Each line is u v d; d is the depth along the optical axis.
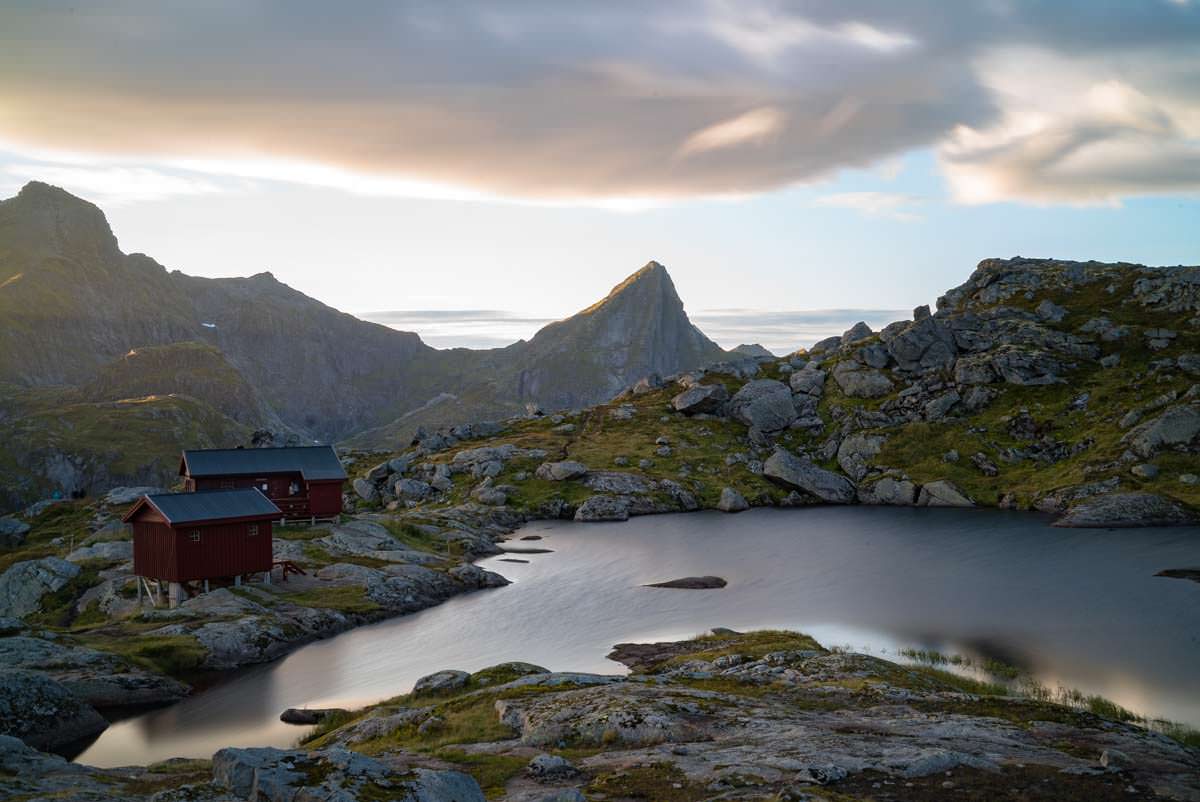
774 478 153.25
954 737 29.25
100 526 113.69
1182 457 125.44
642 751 28.66
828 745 28.14
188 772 30.48
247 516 75.38
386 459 186.50
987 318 183.75
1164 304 170.62
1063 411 150.00
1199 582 77.94
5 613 76.44
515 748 30.64
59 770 28.78
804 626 67.50
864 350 188.00
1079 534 106.31
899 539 108.88
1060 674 51.56
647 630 68.62
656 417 192.12
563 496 147.75
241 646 61.91
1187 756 26.66
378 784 17.94
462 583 87.94
